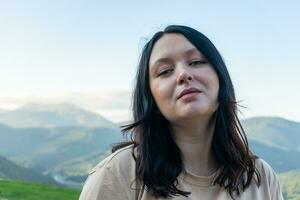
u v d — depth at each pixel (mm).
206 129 1082
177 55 1045
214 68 1061
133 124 1091
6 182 12766
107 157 1084
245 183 1088
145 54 1086
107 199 1021
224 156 1090
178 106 1023
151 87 1064
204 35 1073
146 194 1025
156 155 1043
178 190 1015
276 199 1154
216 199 1050
